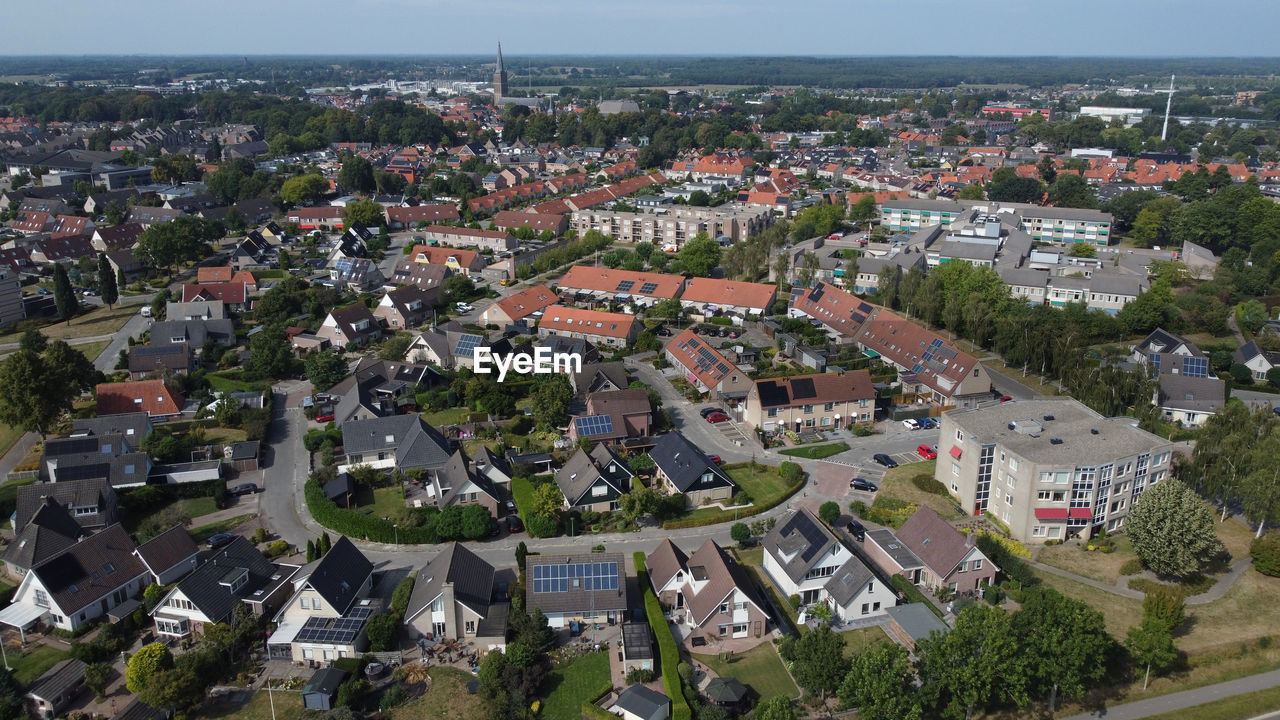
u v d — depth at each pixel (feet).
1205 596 281.33
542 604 265.13
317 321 565.94
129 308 613.11
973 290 550.77
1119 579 289.53
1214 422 346.13
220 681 243.40
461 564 273.13
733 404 432.25
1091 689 245.86
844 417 415.44
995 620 230.89
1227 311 538.88
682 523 326.65
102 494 321.32
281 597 275.80
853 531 321.73
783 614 277.03
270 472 371.76
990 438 326.65
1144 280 592.60
